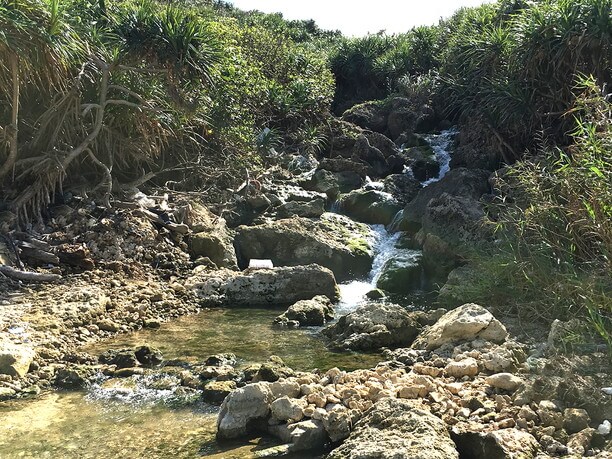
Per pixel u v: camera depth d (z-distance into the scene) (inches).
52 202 479.8
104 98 488.4
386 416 206.5
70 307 361.7
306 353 320.5
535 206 369.7
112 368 293.9
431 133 843.4
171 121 544.7
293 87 799.7
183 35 495.2
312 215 572.7
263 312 409.4
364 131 818.2
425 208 548.7
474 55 649.0
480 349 292.0
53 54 430.3
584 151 330.3
